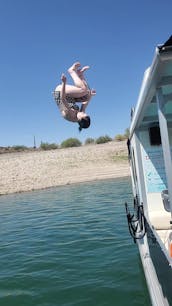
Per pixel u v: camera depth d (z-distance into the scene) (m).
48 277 10.58
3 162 44.84
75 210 22.42
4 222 20.92
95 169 40.91
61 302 8.85
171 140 8.19
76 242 14.41
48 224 18.94
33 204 27.05
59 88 5.41
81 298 8.98
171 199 4.91
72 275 10.58
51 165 42.94
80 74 5.52
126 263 11.16
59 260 12.13
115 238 14.48
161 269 7.95
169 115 6.82
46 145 64.00
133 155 9.98
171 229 7.67
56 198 28.80
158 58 4.10
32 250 13.84
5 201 30.56
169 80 4.80
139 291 9.05
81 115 5.25
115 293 9.07
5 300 9.20
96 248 13.24
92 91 5.50
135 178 10.20
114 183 33.94
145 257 9.49
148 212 8.51
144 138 8.88
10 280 10.55
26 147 71.12
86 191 30.77
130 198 24.88
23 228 18.59
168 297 7.21
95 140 61.81
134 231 9.22
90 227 17.06
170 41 3.88
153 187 8.84
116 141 56.75
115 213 20.06
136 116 7.24
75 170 41.06
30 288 9.88
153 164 8.84
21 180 38.84
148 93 5.33
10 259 12.81
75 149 48.88
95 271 10.73
